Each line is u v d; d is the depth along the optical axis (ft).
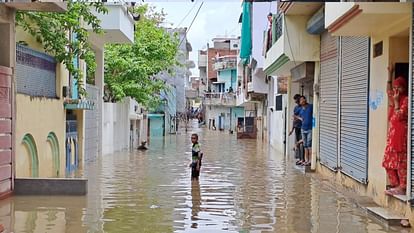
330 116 50.14
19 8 37.04
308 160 61.36
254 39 111.14
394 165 32.17
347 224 29.50
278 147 97.30
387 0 32.50
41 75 45.55
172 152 85.25
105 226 28.07
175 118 190.39
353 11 30.94
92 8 62.08
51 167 48.29
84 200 36.37
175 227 28.07
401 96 32.68
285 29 55.42
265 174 54.44
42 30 46.14
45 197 37.29
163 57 96.89
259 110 146.41
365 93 38.81
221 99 216.13
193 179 49.24
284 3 53.57
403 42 33.94
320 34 54.49
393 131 32.19
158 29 101.09
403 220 29.17
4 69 35.81
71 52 49.47
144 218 30.37
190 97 287.89
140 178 49.65
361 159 39.42
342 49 45.39
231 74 225.97
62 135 51.16
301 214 32.35
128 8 69.15
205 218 30.63
